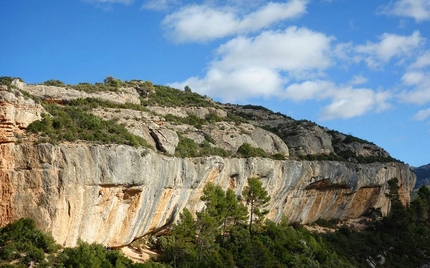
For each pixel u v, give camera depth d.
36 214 50.53
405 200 124.88
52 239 50.34
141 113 78.75
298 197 94.81
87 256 50.34
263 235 81.69
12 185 50.53
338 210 108.12
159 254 66.81
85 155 53.38
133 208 59.88
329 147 117.00
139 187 58.44
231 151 85.50
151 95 101.25
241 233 77.94
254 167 81.88
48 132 54.31
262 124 124.50
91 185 53.66
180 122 87.12
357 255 96.19
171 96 109.00
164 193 64.88
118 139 58.72
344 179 101.69
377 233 107.88
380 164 115.31
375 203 115.38
